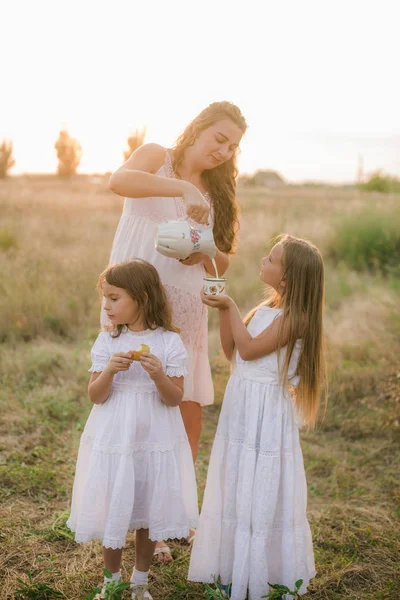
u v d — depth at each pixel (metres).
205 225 2.98
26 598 2.63
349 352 5.95
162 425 2.55
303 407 2.75
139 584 2.62
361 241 10.13
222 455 2.70
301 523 2.64
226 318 2.74
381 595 2.81
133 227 2.96
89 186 29.02
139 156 2.90
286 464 2.61
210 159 2.91
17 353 5.88
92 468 2.48
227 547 2.65
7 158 43.72
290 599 2.58
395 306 6.66
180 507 2.52
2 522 3.26
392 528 3.41
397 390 4.93
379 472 4.13
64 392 5.09
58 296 7.32
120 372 2.55
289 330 2.61
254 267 9.17
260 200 21.94
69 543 3.13
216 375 5.23
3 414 4.61
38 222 13.42
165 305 2.66
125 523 2.43
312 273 2.64
